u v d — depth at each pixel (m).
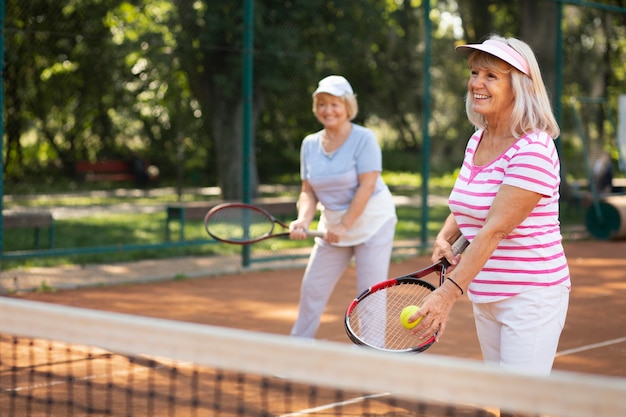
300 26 15.47
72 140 19.09
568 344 6.50
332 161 5.41
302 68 15.50
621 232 13.66
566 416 2.21
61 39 15.51
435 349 6.23
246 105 10.13
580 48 15.73
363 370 2.49
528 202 3.22
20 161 17.59
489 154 3.40
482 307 3.44
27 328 3.07
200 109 16.80
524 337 3.29
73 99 17.36
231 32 15.38
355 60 13.77
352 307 3.72
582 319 7.52
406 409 4.61
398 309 4.48
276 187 17.09
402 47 16.73
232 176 16.06
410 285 3.90
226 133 16.08
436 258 3.74
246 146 10.16
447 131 18.98
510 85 3.31
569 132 15.66
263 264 10.73
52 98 16.83
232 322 7.29
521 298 3.29
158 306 7.98
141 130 20.95
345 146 5.39
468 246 3.32
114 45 16.25
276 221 5.59
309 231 5.39
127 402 4.69
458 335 6.73
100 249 9.14
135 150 21.58
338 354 2.52
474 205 3.37
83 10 15.95
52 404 4.64
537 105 3.29
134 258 11.11
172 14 16.02
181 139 18.84
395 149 20.66
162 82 17.75
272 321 7.34
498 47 3.31
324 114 5.36
